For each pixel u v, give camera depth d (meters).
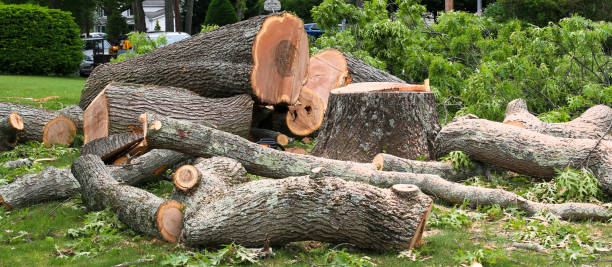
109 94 9.18
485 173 7.81
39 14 27.48
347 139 8.45
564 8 23.56
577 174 6.68
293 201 4.93
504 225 5.92
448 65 12.82
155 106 9.31
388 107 8.30
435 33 14.89
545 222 5.91
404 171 7.38
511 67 11.20
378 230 4.86
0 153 9.72
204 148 6.80
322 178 5.01
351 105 8.47
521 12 24.38
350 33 14.67
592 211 6.18
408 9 15.22
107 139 7.54
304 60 10.34
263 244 5.02
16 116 9.93
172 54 11.01
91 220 5.92
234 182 6.45
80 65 29.83
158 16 72.88
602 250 5.11
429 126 8.55
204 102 9.70
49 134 10.38
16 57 27.28
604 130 8.63
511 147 7.29
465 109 11.66
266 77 9.91
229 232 4.95
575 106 10.71
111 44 30.19
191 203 5.52
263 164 6.91
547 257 5.00
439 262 4.81
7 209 6.56
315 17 15.05
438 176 6.82
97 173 6.55
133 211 5.65
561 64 11.70
